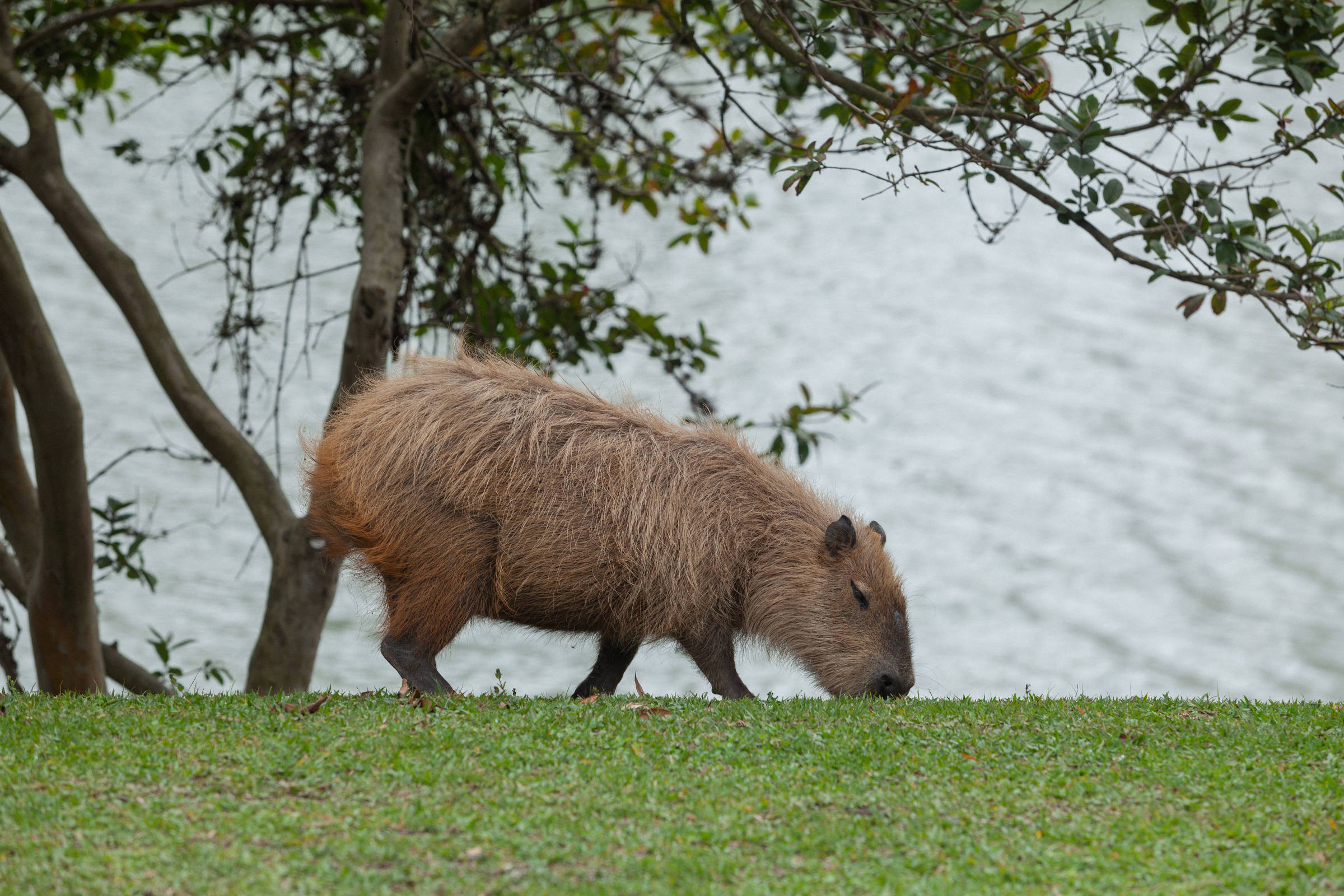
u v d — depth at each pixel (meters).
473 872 8.84
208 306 60.50
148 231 68.75
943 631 42.25
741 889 8.62
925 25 18.92
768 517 15.93
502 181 25.25
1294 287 16.95
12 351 18.38
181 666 35.75
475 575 14.27
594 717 12.50
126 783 10.33
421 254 24.33
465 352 16.17
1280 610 44.28
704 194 27.83
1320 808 10.40
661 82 22.72
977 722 12.92
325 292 62.84
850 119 19.48
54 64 25.98
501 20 21.58
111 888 8.36
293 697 13.70
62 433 18.80
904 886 8.77
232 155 29.62
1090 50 16.95
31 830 9.29
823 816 10.09
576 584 14.60
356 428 14.45
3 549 23.41
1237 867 9.18
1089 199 16.81
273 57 25.30
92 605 20.23
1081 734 12.50
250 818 9.61
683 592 15.06
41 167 21.81
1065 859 9.34
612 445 14.98
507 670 39.78
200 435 21.98
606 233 75.94
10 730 11.74
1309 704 14.55
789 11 18.36
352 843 9.19
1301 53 16.70
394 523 14.07
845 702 14.02
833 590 15.96
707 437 16.09
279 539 21.45
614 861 9.09
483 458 14.26
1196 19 17.06
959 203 97.38
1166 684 38.31
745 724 12.59
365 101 24.23
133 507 45.41
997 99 18.73
